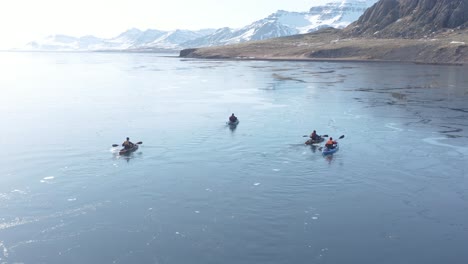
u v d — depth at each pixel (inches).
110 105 2851.9
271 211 1175.0
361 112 2496.3
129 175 1455.5
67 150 1753.2
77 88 3890.3
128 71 6156.5
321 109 2605.8
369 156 1640.0
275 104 2807.6
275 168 1510.8
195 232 1063.0
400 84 3796.8
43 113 2561.5
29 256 967.6
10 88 3912.4
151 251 983.0
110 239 1034.7
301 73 5044.3
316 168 1508.4
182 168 1519.4
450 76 4367.6
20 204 1230.9
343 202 1232.8
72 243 1019.3
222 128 2103.8
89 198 1269.7
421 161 1579.7
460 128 2074.3
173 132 2030.0
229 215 1152.8
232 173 1464.1
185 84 4128.9
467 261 943.0
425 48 6663.4
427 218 1138.7
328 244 1008.9
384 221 1120.8
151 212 1173.7
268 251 979.9
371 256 960.9
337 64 6491.1
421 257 958.4
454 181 1387.8
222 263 936.3
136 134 2001.7
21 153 1717.5
